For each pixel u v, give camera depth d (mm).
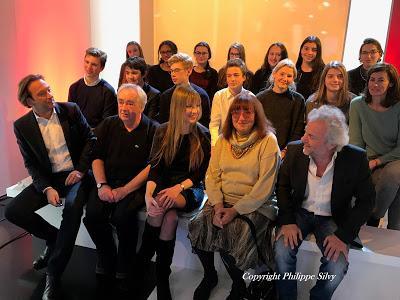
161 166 2232
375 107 2404
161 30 4695
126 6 4488
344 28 4059
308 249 1975
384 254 1977
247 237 1908
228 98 2871
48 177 2416
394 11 3686
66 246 2162
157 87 3639
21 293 2197
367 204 1862
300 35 4223
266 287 2066
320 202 1928
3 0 3186
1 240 2740
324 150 1807
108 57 4594
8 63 3299
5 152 3369
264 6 4258
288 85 2688
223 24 4457
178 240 2422
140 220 2332
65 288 2244
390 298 2041
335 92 2582
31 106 2277
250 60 4473
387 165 2318
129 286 2260
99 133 2346
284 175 1987
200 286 2166
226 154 2064
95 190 2330
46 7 3691
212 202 2070
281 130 2689
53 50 3852
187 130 2174
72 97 3176
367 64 3150
